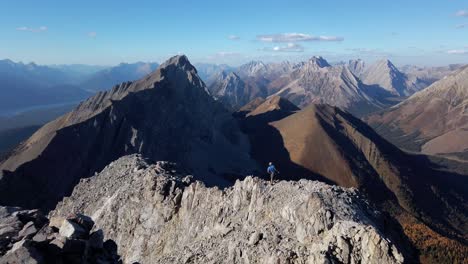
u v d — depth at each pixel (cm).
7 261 3033
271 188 6606
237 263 5491
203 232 7156
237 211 6862
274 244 5306
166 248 7831
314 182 6378
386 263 4359
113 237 9031
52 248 3294
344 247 4584
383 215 5941
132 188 9675
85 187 11969
